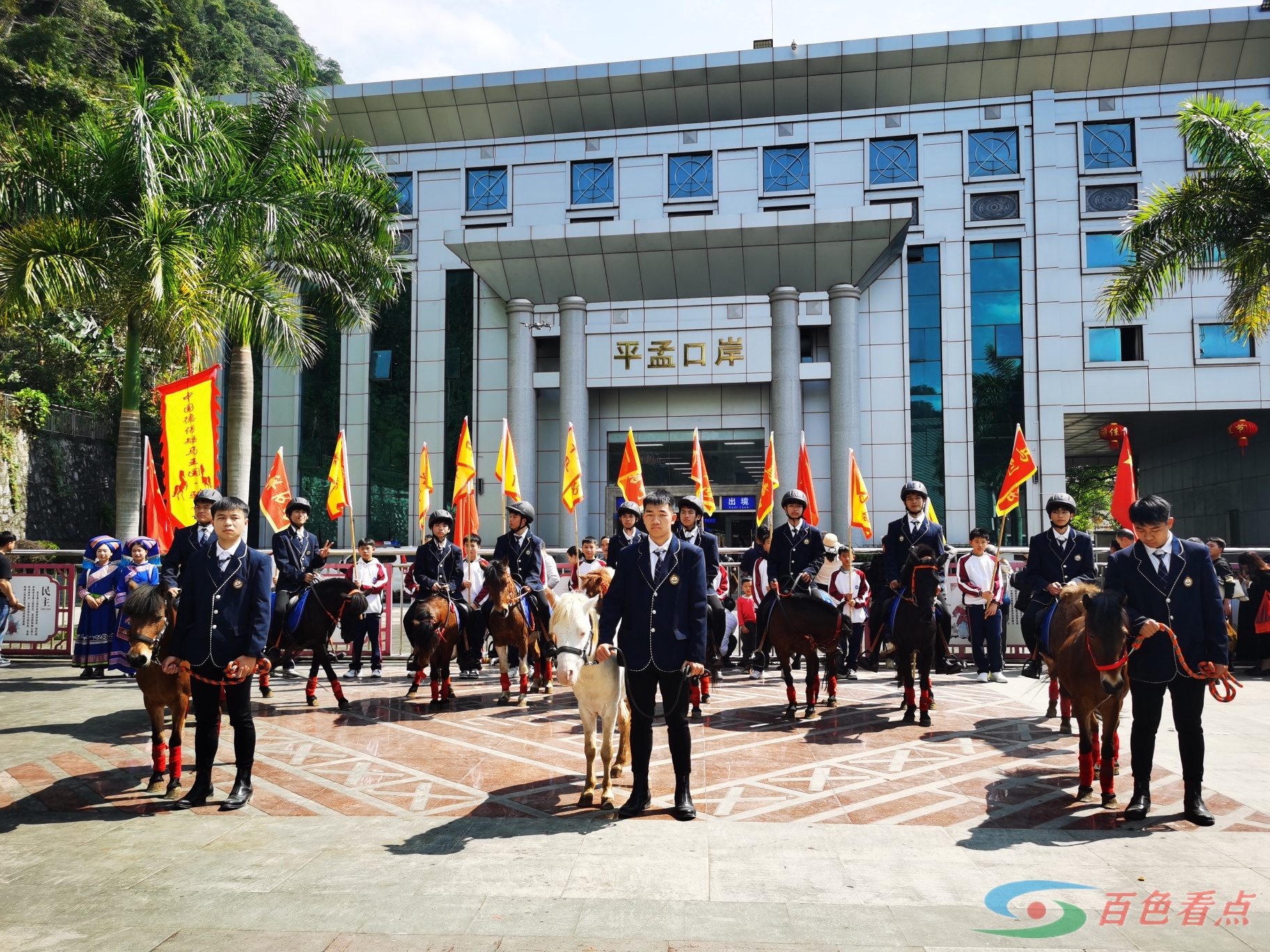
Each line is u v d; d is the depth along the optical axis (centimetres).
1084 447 3616
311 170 1812
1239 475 3034
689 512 1012
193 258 1471
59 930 414
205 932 412
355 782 690
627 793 658
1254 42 2694
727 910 436
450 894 457
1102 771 619
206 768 638
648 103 2973
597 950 393
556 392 3008
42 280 1365
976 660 1270
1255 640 1333
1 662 1370
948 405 2781
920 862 505
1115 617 585
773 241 2716
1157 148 2762
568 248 2791
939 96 2864
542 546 1105
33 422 2828
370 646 1309
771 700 1070
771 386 2844
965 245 2812
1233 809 612
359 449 3027
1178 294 2739
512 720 941
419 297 3053
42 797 654
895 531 925
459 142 3070
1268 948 395
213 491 811
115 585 1227
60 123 1677
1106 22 2705
